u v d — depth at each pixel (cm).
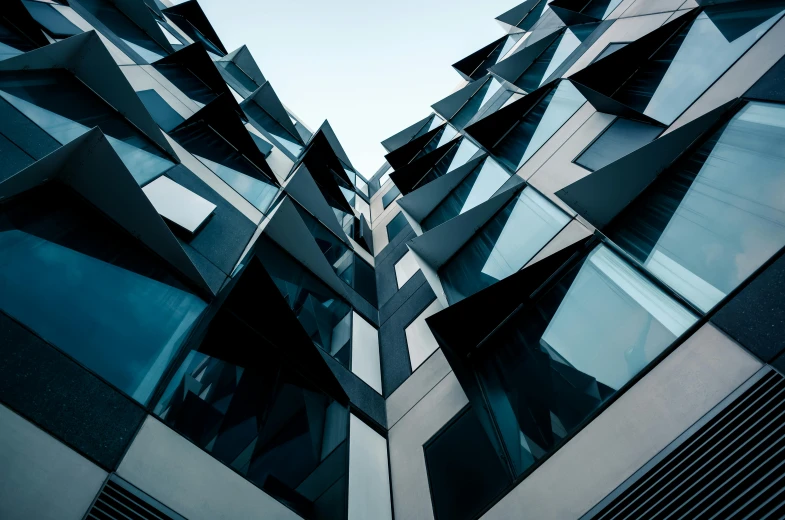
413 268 1209
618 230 624
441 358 791
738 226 455
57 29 813
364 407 760
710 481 334
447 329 691
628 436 403
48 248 442
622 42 1009
